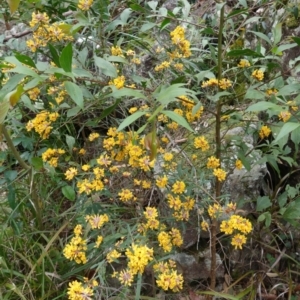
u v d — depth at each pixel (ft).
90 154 6.06
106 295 4.43
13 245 5.43
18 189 5.44
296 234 5.64
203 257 5.35
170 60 5.07
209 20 7.00
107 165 4.48
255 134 5.17
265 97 3.99
